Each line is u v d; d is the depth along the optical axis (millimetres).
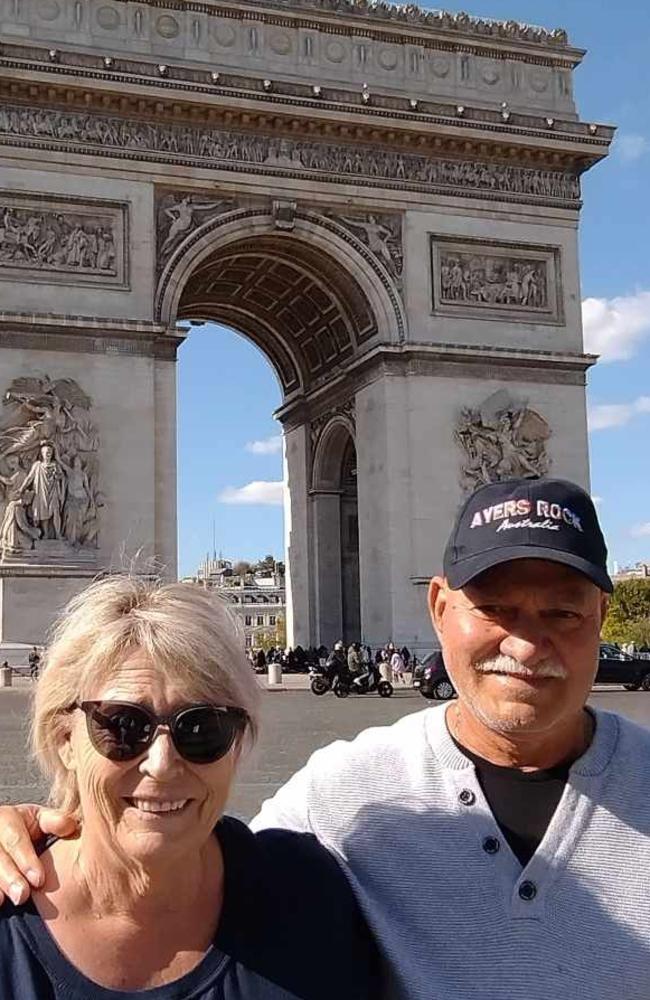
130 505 75500
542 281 88188
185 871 5996
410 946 6648
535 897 6629
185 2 80875
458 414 84250
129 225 77938
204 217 80438
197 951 6059
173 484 77188
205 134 80438
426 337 84750
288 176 82188
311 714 53781
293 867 6555
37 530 73750
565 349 87625
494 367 85625
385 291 84375
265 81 79812
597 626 7000
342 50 84750
